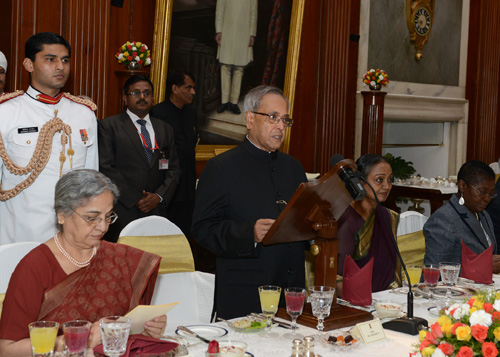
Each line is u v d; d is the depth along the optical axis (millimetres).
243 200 2725
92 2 5785
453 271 2754
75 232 2062
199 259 5910
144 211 4523
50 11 5531
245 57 6941
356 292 2697
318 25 7828
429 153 10516
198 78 6566
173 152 4840
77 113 3570
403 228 4238
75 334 1757
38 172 3361
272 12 7098
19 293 2014
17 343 1970
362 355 2094
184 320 3150
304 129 7832
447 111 9812
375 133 7770
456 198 3715
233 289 2701
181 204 5598
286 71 7355
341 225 3125
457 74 10109
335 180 2293
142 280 2254
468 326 1738
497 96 10594
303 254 2826
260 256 2682
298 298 2225
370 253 3225
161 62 6234
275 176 2824
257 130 2746
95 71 5867
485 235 3746
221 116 6820
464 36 10117
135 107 4637
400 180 8648
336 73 7969
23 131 3363
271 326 2328
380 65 8750
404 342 2254
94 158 3652
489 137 10516
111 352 1792
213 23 6617
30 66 3438
